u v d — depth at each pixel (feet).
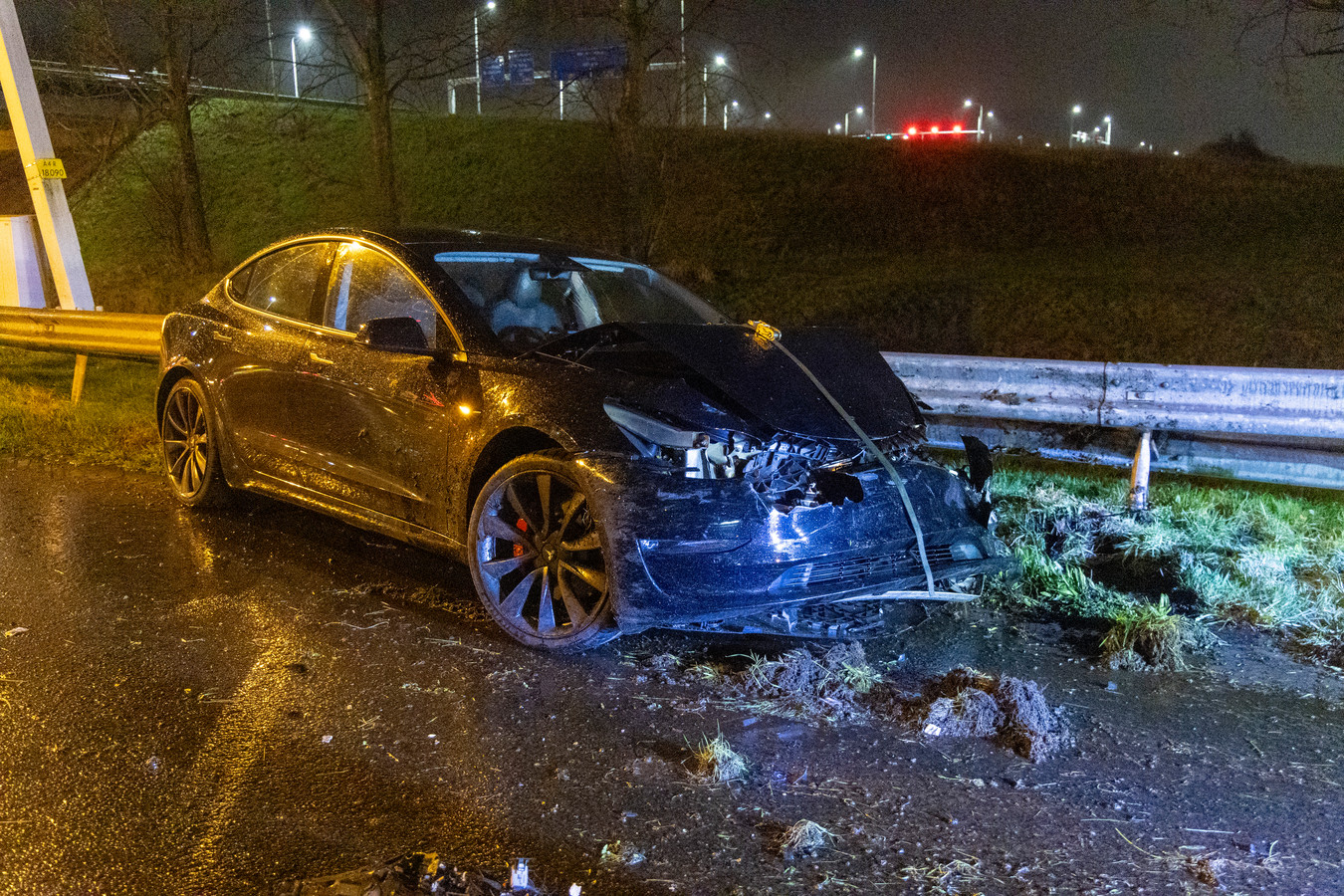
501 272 16.46
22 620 14.35
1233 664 13.55
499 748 10.91
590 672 12.86
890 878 8.71
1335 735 11.52
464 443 14.08
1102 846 9.24
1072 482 21.20
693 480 12.37
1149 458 19.16
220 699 11.96
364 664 13.02
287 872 8.59
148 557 17.22
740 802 9.88
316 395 16.43
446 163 95.04
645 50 50.42
